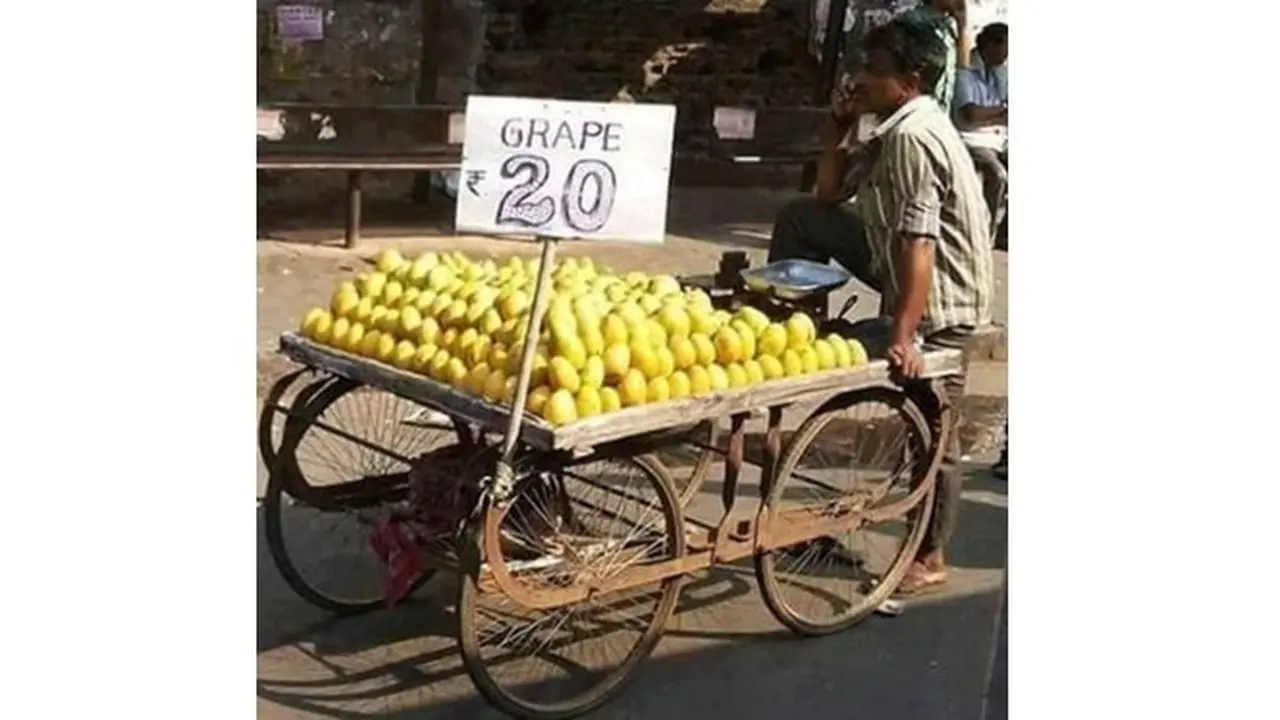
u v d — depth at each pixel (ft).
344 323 12.00
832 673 12.23
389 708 11.28
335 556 13.70
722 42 32.81
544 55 31.60
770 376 11.55
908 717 11.61
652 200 10.54
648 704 11.56
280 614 12.67
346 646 12.21
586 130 10.50
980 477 16.74
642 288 12.24
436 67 28.53
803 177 31.76
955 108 23.84
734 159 28.63
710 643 12.60
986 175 23.66
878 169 12.64
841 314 14.37
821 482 13.33
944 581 13.89
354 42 29.45
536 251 26.25
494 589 10.60
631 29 32.09
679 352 11.03
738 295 13.78
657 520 11.92
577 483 13.24
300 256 24.75
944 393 12.85
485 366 10.80
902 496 13.30
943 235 12.78
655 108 10.50
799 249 15.05
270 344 19.56
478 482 10.52
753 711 11.55
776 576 13.64
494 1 30.94
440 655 12.13
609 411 10.53
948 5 24.26
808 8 33.04
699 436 13.21
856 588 13.62
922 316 12.53
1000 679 12.25
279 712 11.10
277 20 28.73
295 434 12.15
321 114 25.57
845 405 12.25
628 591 12.97
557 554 11.11
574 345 10.41
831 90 32.17
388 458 14.66
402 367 11.41
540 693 11.57
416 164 25.14
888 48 12.53
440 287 12.00
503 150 10.51
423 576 12.90
